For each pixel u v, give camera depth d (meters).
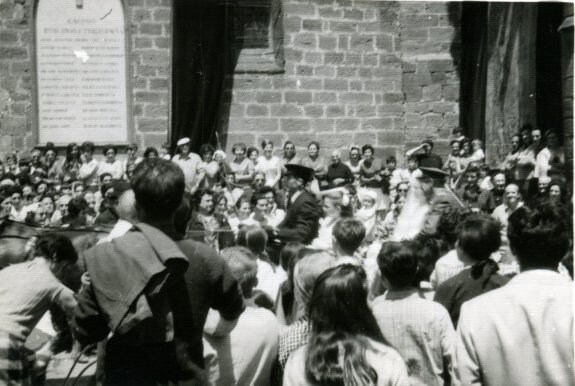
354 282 3.49
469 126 20.16
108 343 3.88
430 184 9.30
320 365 3.41
